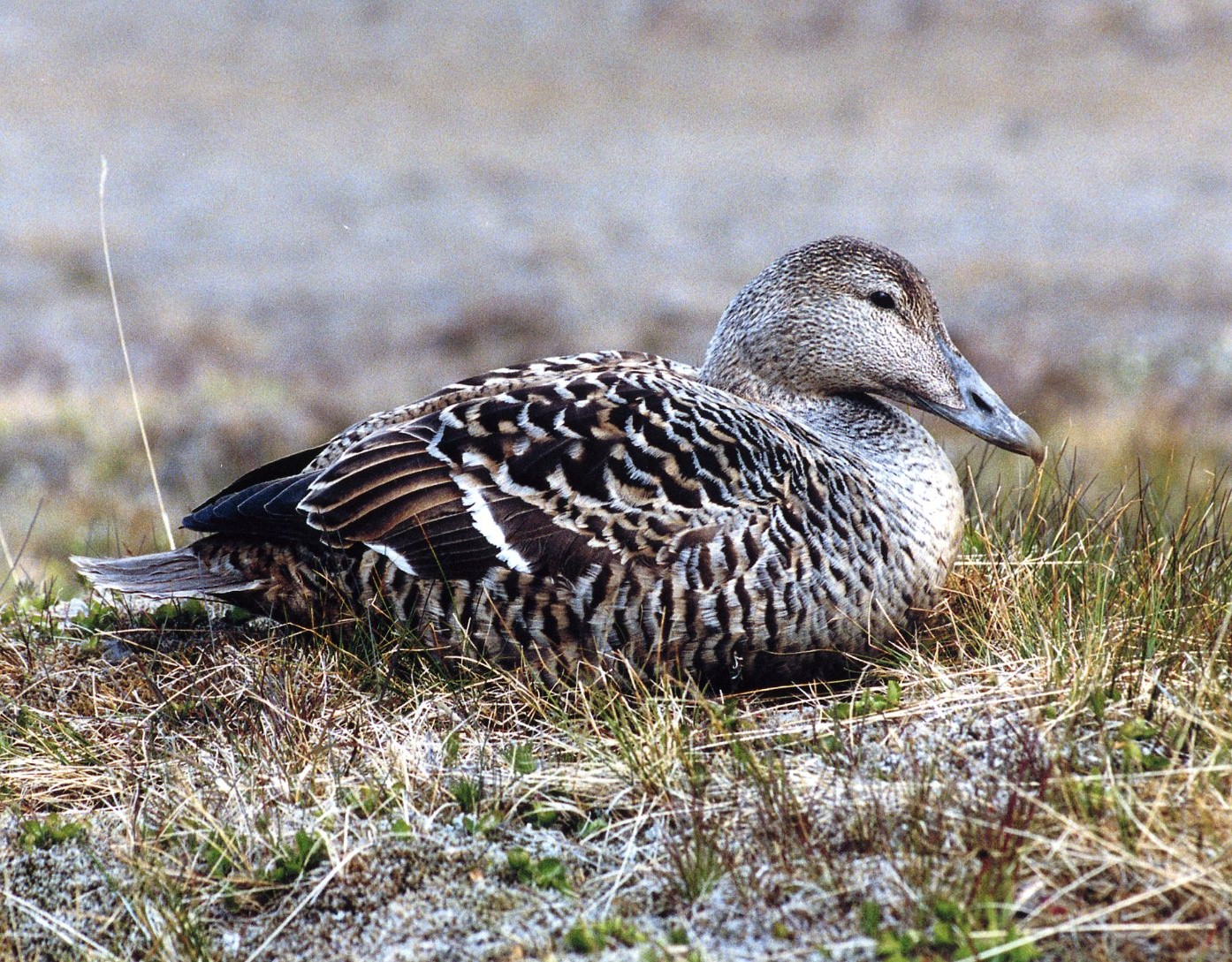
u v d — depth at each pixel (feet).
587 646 29.50
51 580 38.40
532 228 143.02
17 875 26.66
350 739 28.96
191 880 25.95
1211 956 22.11
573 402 30.09
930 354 33.32
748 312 33.94
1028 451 33.22
